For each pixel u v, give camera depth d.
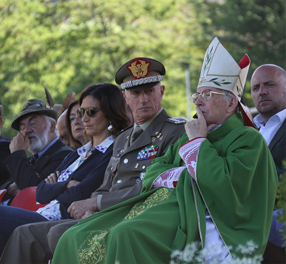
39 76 83.25
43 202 14.92
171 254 10.59
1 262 13.23
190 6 89.56
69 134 17.67
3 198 17.69
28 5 86.12
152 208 11.29
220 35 86.88
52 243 12.62
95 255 10.98
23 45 84.62
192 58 86.31
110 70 83.56
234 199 10.91
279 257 12.16
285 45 82.25
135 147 13.42
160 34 87.06
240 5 84.88
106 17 87.75
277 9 84.81
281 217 11.49
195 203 11.07
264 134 14.13
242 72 12.22
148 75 13.62
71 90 81.12
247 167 11.05
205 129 11.79
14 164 16.73
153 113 13.56
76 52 84.19
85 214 13.19
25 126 17.30
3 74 84.19
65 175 15.42
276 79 14.41
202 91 12.10
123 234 10.54
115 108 15.00
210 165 11.08
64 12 86.75
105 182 14.11
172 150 12.62
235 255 10.71
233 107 12.12
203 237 10.74
